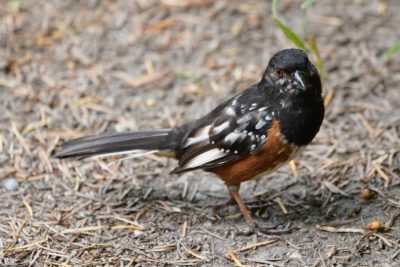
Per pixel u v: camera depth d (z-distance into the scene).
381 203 10.09
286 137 9.24
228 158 9.57
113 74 13.32
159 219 9.98
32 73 13.23
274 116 9.23
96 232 9.62
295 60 9.07
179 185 10.77
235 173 9.70
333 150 11.28
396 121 11.82
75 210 10.05
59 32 14.30
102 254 9.19
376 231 9.48
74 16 14.77
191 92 12.90
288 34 10.17
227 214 10.18
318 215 10.01
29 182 10.62
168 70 13.47
